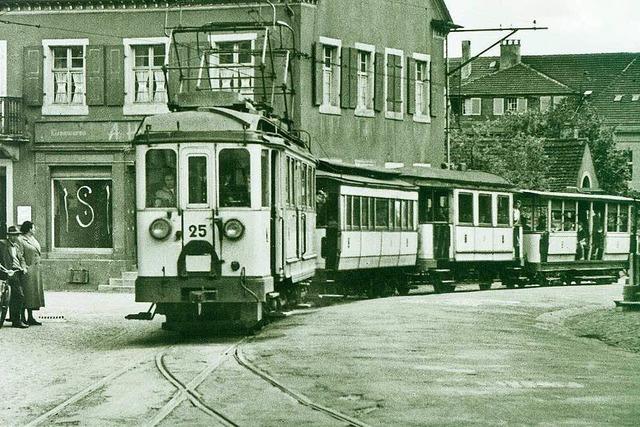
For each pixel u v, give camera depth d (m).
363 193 33.38
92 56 41.06
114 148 40.84
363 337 21.05
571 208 50.25
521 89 125.69
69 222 41.34
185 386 14.66
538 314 29.16
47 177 41.28
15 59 41.62
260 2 40.22
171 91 40.69
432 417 12.30
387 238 35.53
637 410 12.90
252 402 13.38
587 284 52.91
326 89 42.50
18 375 16.44
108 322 26.30
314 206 27.66
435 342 20.30
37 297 25.03
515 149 72.56
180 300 20.66
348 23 43.06
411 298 34.09
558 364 17.50
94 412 12.68
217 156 20.81
